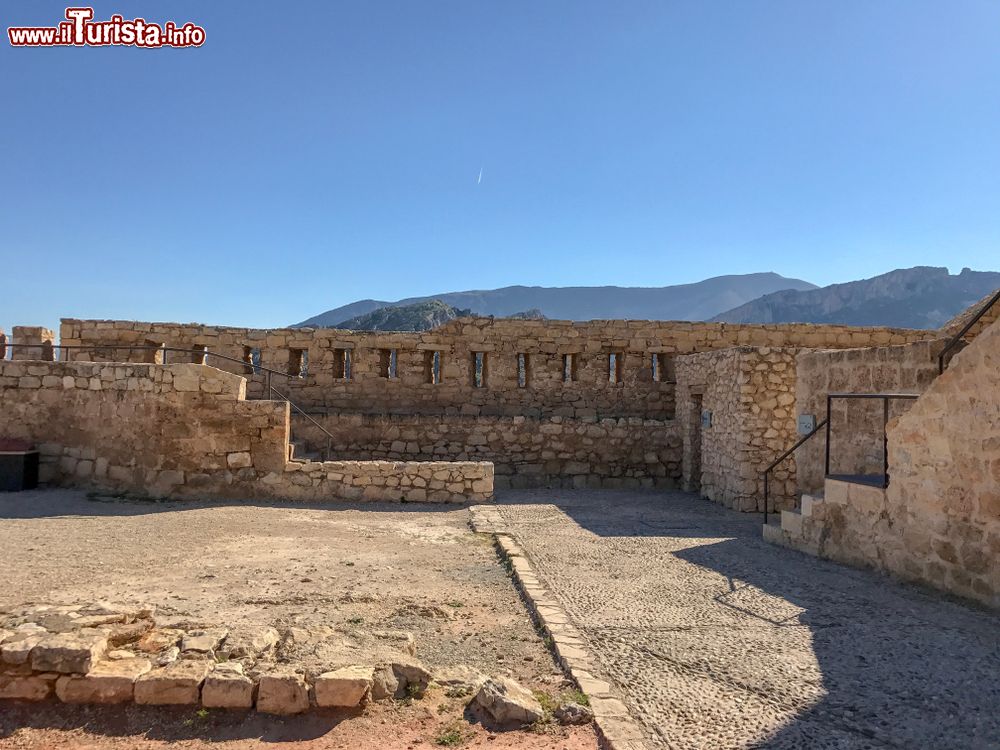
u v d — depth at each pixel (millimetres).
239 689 4309
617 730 4102
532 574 7777
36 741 4066
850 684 4816
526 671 5086
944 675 4973
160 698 4320
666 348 19641
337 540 9734
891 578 7723
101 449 13203
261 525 10656
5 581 6836
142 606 6016
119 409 13188
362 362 18531
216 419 13219
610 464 17547
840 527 8625
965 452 6777
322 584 7281
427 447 17312
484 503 13570
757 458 13320
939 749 3939
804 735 4094
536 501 14273
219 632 5066
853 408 10109
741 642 5648
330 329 18469
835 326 20156
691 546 9672
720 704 4500
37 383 13344
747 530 11219
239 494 13234
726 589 7297
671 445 17609
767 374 13438
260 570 7820
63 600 6305
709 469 15219
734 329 19906
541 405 19172
